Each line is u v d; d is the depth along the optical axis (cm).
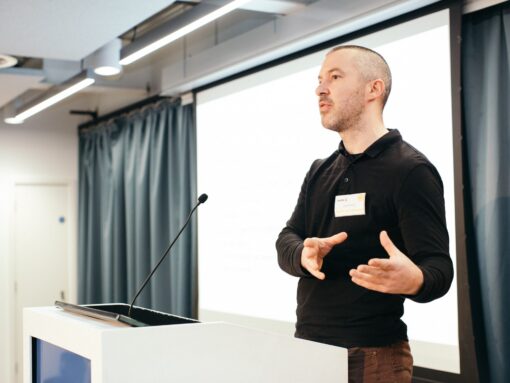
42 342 178
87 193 657
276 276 391
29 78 463
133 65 534
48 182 662
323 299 184
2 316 630
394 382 173
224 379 147
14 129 652
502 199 273
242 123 423
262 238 403
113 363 136
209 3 295
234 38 410
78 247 662
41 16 321
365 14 315
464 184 288
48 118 667
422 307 297
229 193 435
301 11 356
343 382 163
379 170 182
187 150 496
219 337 147
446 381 286
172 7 471
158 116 532
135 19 328
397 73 313
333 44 353
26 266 645
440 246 169
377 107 198
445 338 287
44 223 658
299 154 376
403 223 173
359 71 198
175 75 474
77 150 680
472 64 290
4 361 626
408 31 309
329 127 202
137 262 542
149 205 545
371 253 180
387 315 176
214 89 454
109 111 635
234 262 428
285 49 373
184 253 487
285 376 155
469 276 284
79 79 418
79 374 151
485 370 283
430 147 297
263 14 423
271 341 153
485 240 278
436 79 295
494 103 277
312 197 200
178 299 486
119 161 589
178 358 143
